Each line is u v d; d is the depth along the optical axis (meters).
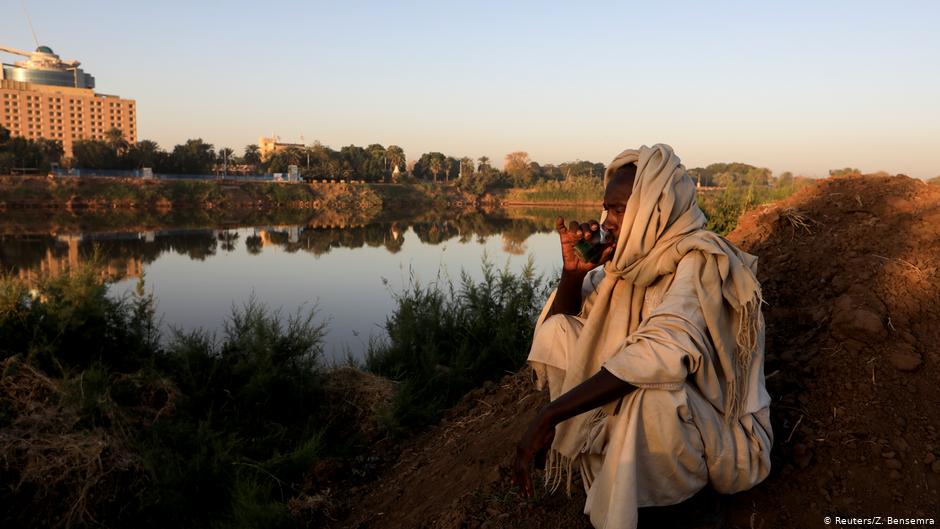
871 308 2.65
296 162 115.75
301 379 4.89
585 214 73.44
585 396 1.69
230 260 24.73
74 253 27.27
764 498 2.06
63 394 4.12
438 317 6.14
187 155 101.69
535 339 2.18
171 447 4.07
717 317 1.78
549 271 9.41
